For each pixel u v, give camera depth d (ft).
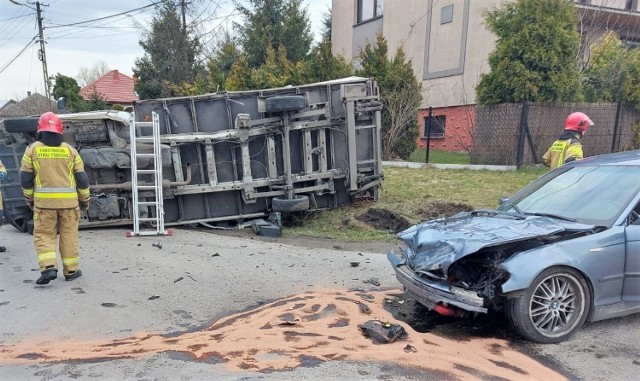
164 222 28.84
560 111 40.93
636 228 13.21
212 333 13.14
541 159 40.73
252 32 86.84
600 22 56.49
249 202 29.37
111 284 17.30
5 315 14.20
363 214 30.60
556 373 10.91
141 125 26.99
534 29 39.78
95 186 26.17
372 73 46.85
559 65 40.04
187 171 28.19
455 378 10.57
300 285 17.84
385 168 44.11
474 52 56.95
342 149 30.68
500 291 12.15
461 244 12.77
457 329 13.78
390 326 13.16
